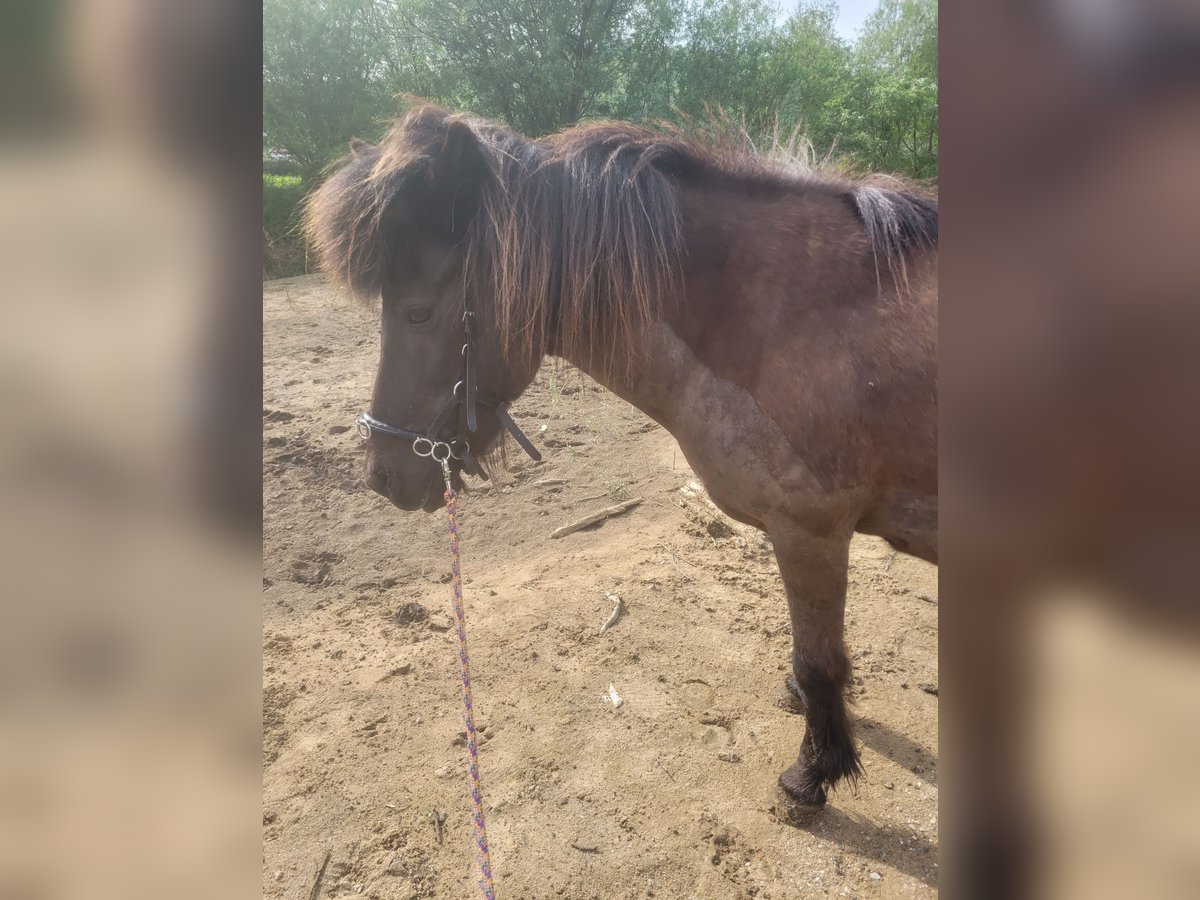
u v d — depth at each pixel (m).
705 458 1.88
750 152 2.03
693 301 1.80
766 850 2.08
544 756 2.42
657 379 1.87
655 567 3.48
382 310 1.87
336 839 2.14
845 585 1.95
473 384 1.82
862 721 2.54
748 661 2.85
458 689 2.74
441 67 14.23
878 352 1.68
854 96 13.15
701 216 1.82
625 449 4.80
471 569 3.56
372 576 3.53
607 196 1.77
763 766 2.37
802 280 1.75
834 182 1.91
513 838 2.13
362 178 1.79
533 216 1.77
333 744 2.50
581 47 13.40
